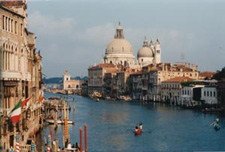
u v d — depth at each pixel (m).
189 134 77.62
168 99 185.38
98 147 64.19
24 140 51.78
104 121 100.56
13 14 48.38
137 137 74.69
